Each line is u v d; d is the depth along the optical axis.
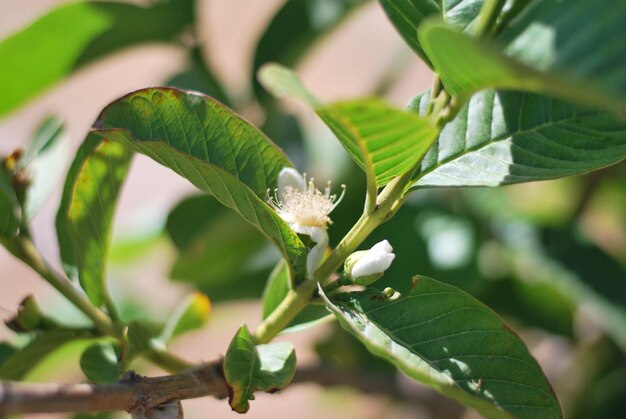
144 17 0.75
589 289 0.80
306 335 1.17
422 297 0.52
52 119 0.64
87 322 0.61
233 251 0.79
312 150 0.81
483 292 0.85
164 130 0.52
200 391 0.51
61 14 0.71
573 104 0.52
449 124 0.53
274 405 1.26
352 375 0.77
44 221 1.24
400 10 0.52
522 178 0.52
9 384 0.45
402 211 0.79
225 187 0.51
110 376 0.55
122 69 1.61
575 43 0.45
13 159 0.59
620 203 1.09
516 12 0.48
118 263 0.95
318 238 0.53
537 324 0.87
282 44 0.79
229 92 0.81
